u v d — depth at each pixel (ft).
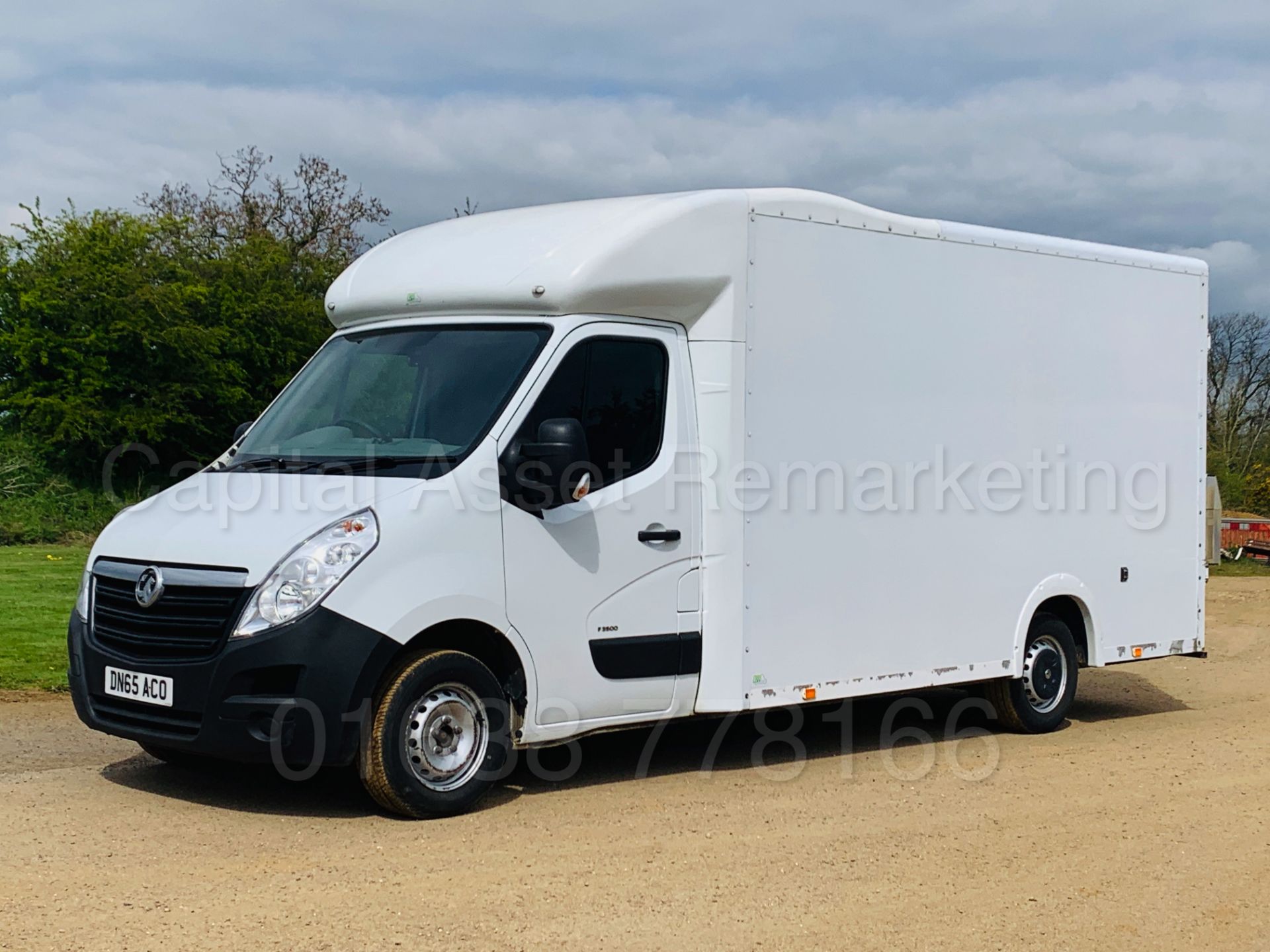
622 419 25.03
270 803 23.22
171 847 20.36
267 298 120.78
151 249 119.03
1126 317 33.71
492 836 21.57
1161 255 34.60
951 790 26.21
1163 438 34.76
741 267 26.23
